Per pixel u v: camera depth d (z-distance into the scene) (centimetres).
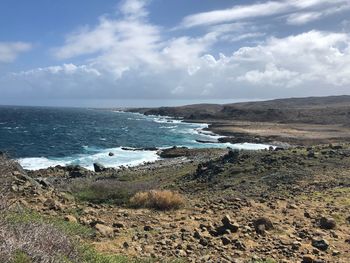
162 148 7188
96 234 883
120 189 1608
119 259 701
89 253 648
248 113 18512
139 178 3123
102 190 1598
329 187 1888
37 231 544
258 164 2700
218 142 8519
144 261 745
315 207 1423
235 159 2970
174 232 997
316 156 2764
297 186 1978
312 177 2166
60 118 17975
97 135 9594
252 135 9512
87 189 1653
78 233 849
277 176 2275
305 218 1248
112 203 1438
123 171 4150
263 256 870
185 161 4966
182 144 8100
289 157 2781
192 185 2475
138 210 1284
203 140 8856
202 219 1164
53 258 494
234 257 853
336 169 2356
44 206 1107
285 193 1809
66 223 885
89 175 3819
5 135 8631
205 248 893
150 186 1833
